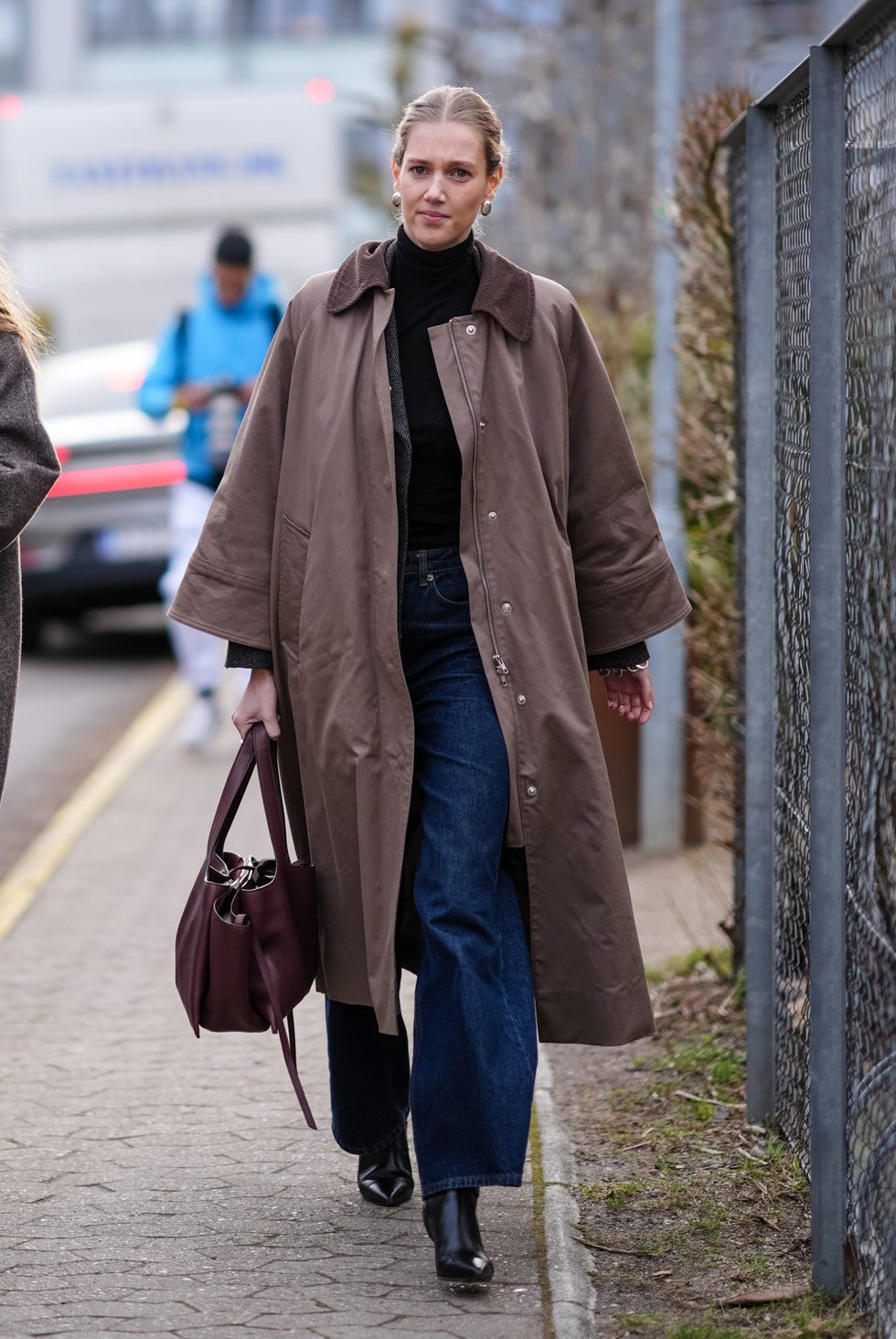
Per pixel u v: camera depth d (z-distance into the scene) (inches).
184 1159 344.8
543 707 295.3
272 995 294.4
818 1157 280.7
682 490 522.0
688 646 467.5
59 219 1325.0
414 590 298.0
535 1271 293.9
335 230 1328.7
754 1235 306.5
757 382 346.6
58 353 1326.3
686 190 454.9
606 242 898.7
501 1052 285.0
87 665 1051.9
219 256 725.3
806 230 312.7
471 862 289.9
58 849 604.4
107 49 2945.4
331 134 1322.6
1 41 2965.1
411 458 296.2
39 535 983.6
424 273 299.6
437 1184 285.4
